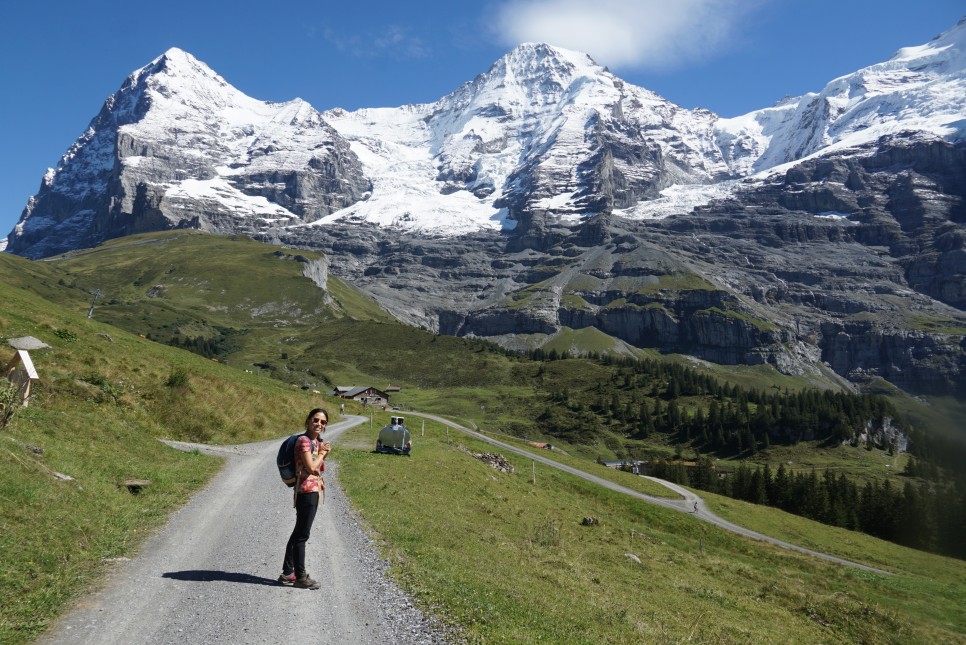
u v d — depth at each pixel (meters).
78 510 14.88
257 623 10.17
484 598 13.42
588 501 75.31
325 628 10.28
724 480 151.75
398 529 19.73
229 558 13.91
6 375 28.28
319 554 15.02
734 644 19.06
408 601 12.20
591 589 20.14
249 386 63.78
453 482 40.12
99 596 10.74
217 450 34.84
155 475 21.91
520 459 93.69
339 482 28.09
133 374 42.75
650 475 155.25
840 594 42.25
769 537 81.62
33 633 8.97
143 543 14.38
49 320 47.62
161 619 9.98
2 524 12.27
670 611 21.81
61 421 24.81
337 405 109.50
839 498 122.50
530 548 26.31
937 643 32.31
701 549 55.25
